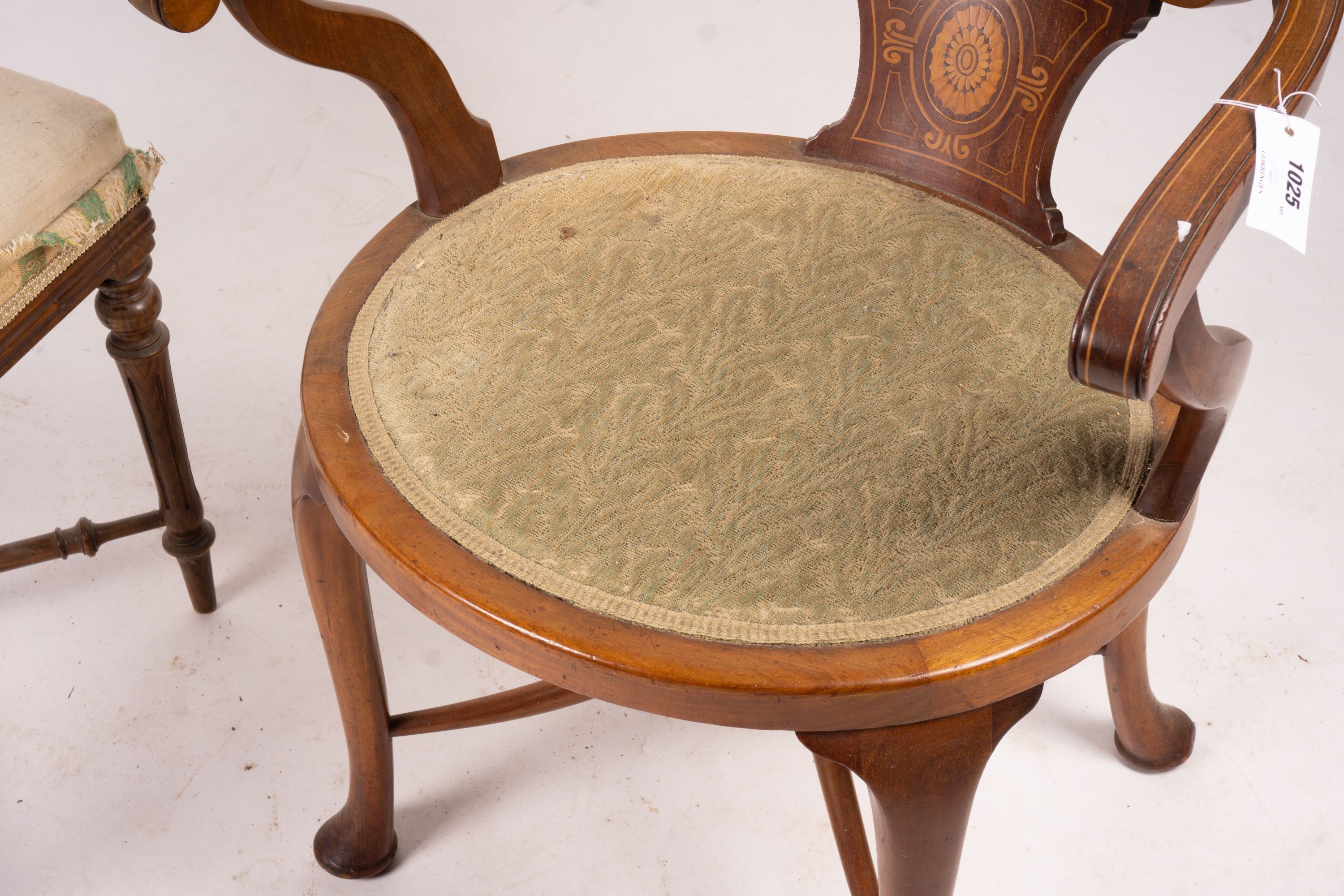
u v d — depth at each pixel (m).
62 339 1.60
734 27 2.24
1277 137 0.62
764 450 0.76
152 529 1.22
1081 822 1.15
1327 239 1.79
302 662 1.28
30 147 0.90
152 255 1.71
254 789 1.17
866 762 0.69
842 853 0.90
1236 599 1.34
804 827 1.15
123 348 1.05
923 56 0.94
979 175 0.94
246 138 1.93
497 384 0.80
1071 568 0.70
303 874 1.11
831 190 0.96
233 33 2.15
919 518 0.72
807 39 2.21
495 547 0.71
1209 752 1.21
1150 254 0.56
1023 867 1.12
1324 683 1.26
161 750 1.20
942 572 0.69
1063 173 1.89
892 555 0.70
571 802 1.17
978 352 0.82
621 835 1.14
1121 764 1.20
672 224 0.93
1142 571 0.70
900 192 0.96
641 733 1.23
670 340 0.83
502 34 2.19
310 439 0.77
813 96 2.06
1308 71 0.66
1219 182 0.59
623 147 1.01
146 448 1.15
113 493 1.41
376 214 1.80
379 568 0.74
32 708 1.22
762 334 0.84
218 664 1.27
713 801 1.17
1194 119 2.02
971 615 0.68
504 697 1.02
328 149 1.92
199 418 1.50
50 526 1.37
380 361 0.82
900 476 0.74
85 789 1.16
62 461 1.44
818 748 0.69
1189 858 1.13
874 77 0.97
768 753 1.21
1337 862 1.12
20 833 1.12
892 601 0.68
